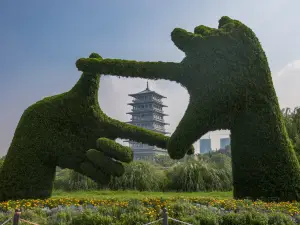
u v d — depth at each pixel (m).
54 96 7.68
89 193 10.03
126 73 6.98
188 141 6.64
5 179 6.82
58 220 4.75
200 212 4.93
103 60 7.04
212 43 6.82
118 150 7.07
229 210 5.31
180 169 12.16
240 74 6.66
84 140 7.48
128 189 11.44
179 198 6.23
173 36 7.12
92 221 4.57
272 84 6.91
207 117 6.64
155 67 6.93
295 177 6.45
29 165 6.93
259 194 6.41
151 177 11.91
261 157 6.47
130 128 7.78
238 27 6.95
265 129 6.53
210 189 11.45
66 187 12.00
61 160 7.30
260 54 6.89
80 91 7.62
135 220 4.61
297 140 10.32
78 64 7.05
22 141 7.05
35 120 7.23
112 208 5.12
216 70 6.69
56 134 7.28
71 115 7.46
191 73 6.86
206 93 6.68
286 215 4.77
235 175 6.70
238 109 6.67
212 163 12.98
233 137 6.78
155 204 5.51
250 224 4.46
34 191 6.88
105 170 7.07
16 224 3.88
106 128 7.66
